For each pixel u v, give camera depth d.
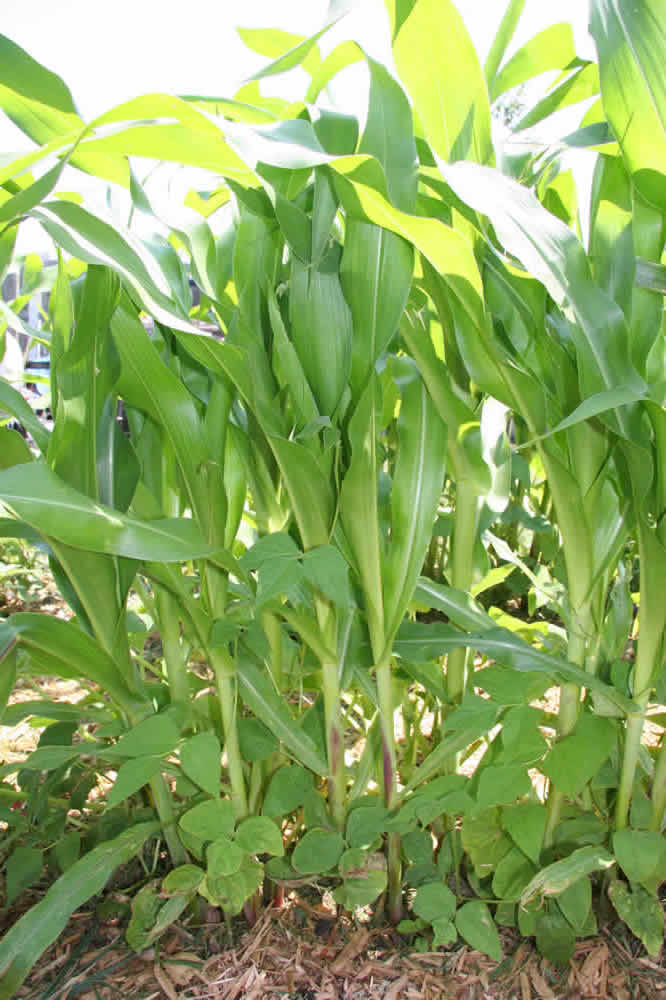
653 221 0.72
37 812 0.90
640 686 0.78
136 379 0.71
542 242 0.60
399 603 0.78
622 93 0.61
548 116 0.87
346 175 0.56
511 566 1.05
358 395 0.72
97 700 1.04
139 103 0.50
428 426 0.80
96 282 0.61
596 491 0.75
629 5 0.61
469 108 0.68
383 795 0.86
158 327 0.85
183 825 0.72
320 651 0.79
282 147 0.54
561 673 0.77
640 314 0.71
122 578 0.75
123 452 0.77
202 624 0.79
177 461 0.72
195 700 0.97
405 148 0.63
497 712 0.75
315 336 0.70
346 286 0.69
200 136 0.56
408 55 0.65
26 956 0.66
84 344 0.64
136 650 1.10
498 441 0.94
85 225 0.57
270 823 0.74
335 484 0.77
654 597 0.74
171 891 0.77
